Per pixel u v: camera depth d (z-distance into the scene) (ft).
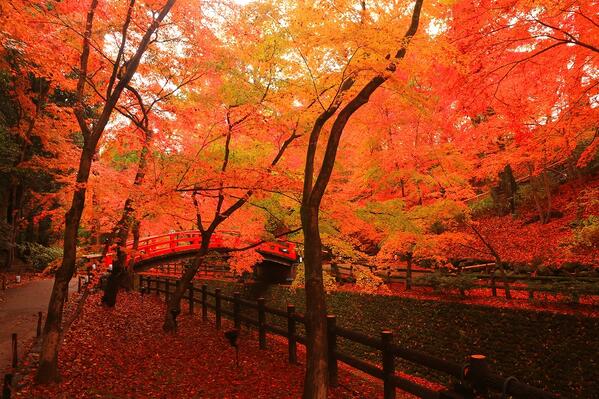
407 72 25.04
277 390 19.42
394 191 48.14
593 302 32.65
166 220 43.91
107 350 26.03
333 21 20.31
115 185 32.14
